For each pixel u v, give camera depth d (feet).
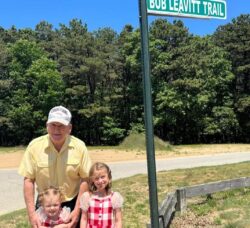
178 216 28.09
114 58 176.35
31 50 179.73
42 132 172.86
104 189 14.38
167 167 68.49
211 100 174.40
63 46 177.06
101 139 177.88
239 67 183.32
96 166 14.29
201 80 165.27
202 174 45.14
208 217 28.04
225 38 189.47
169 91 164.14
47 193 13.75
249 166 49.93
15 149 122.62
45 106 172.35
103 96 175.32
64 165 13.99
